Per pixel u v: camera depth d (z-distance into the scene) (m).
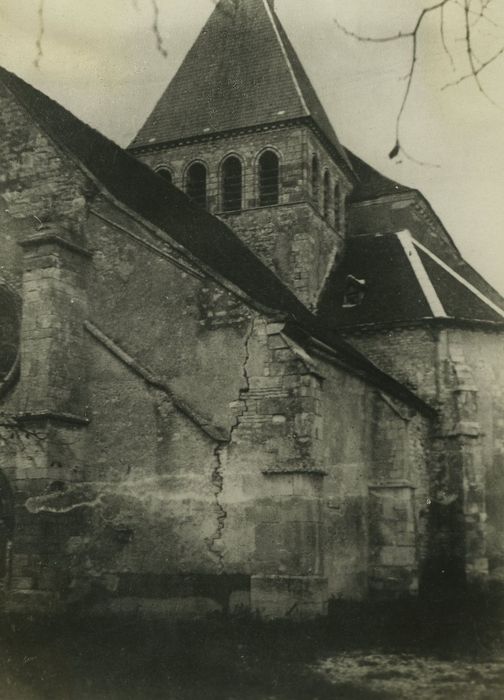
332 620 14.74
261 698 9.78
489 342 23.73
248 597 14.74
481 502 21.97
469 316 23.45
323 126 27.77
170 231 18.14
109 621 14.67
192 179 27.23
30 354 16.53
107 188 17.94
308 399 15.18
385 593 18.98
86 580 16.00
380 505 19.55
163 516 15.77
